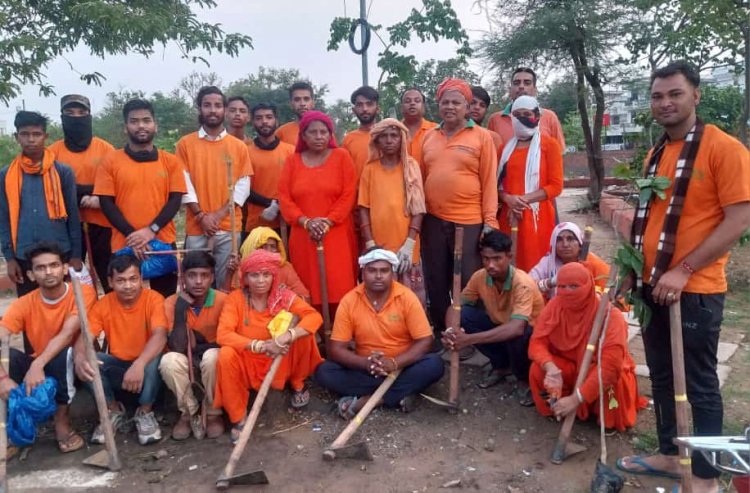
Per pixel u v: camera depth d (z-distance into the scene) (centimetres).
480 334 431
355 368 431
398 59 836
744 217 286
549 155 496
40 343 414
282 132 646
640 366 500
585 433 403
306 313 436
